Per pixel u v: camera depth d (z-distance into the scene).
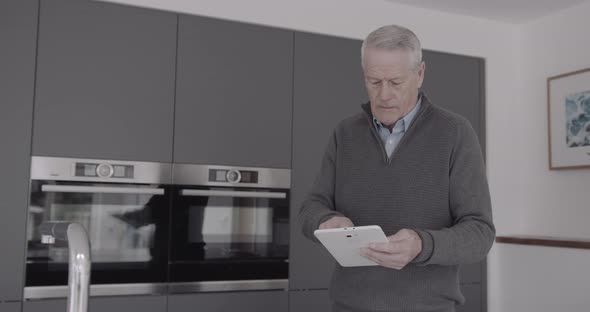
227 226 2.83
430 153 1.64
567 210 3.29
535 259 3.19
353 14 3.16
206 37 2.83
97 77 2.61
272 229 2.92
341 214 1.69
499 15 3.47
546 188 3.43
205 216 2.79
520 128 3.60
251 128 2.90
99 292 2.57
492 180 3.49
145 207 2.68
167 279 2.70
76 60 2.58
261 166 2.91
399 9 3.29
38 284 2.48
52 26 2.54
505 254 3.39
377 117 1.70
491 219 1.59
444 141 1.64
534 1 3.24
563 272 3.01
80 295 0.94
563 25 3.36
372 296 1.62
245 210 2.87
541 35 3.50
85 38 2.60
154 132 2.71
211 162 2.81
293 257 2.95
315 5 3.07
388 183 1.67
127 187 2.64
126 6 2.68
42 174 2.50
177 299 2.71
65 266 2.53
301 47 3.04
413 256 1.41
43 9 2.53
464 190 1.59
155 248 2.69
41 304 2.47
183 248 2.74
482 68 3.52
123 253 2.63
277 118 2.96
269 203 2.92
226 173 2.84
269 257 2.91
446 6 3.33
